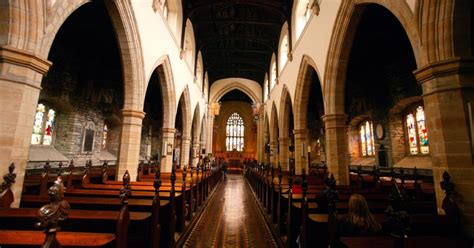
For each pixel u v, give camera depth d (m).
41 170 10.08
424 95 4.10
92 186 5.71
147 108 20.03
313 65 10.34
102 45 11.11
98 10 8.75
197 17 16.33
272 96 21.58
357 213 2.74
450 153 3.66
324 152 19.30
